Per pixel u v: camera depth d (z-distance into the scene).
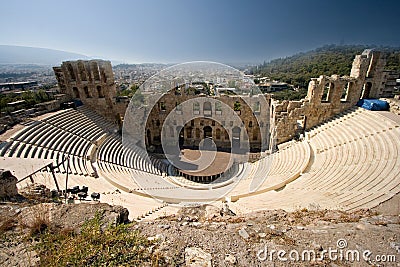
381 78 30.27
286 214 10.48
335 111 31.23
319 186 17.67
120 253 6.81
